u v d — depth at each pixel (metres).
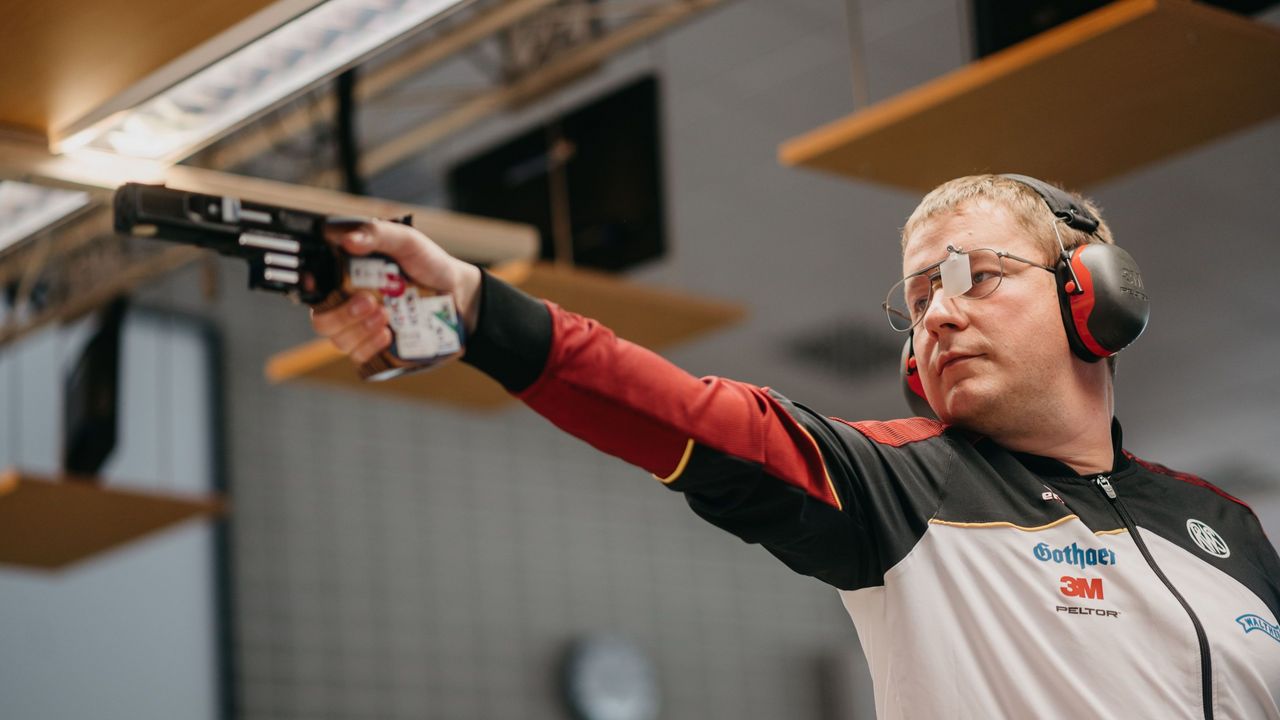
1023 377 1.50
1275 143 6.61
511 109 5.88
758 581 9.77
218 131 3.44
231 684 7.38
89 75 3.15
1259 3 3.75
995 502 1.44
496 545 8.50
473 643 8.23
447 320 1.18
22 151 3.37
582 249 5.57
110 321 5.83
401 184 7.04
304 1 2.94
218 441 7.63
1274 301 7.87
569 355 1.24
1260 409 8.77
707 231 7.86
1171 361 8.45
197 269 7.67
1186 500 1.55
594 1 5.57
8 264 6.55
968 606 1.37
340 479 8.00
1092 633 1.38
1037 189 1.60
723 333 8.95
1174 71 3.48
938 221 1.56
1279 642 1.47
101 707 7.07
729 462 1.29
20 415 7.27
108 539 6.12
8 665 6.92
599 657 8.73
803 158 3.86
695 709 9.12
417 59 5.79
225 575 7.52
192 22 2.96
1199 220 7.30
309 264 1.13
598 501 9.09
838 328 8.90
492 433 8.72
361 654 7.79
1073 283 1.52
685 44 6.41
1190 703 1.38
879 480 1.41
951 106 3.60
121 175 3.55
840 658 9.91
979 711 1.35
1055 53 3.39
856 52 5.08
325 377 5.23
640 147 5.48
